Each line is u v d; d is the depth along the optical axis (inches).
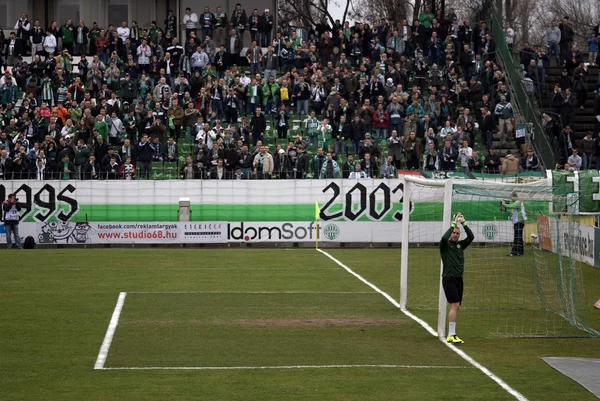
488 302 1727.4
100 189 2906.0
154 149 3048.7
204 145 3024.1
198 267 2220.7
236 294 1760.6
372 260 2418.8
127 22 3951.8
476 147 3267.7
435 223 2901.1
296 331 1370.6
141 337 1312.7
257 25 3612.2
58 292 1766.7
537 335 1370.6
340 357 1177.4
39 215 2886.3
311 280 1979.6
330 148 3011.8
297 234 2908.5
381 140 3216.0
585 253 2367.1
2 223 2864.2
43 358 1162.0
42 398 952.9
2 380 1034.7
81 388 999.0
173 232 2874.0
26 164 2935.5
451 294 1286.9
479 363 1141.1
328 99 3248.0
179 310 1561.3
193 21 3654.0
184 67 3415.4
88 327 1389.0
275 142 3248.0
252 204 2920.8
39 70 3368.6
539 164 3080.7
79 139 3006.9
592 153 3083.2
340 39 3602.4
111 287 1844.2
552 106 3297.2
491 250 2642.7
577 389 999.6
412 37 3624.5
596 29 3663.9
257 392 981.8
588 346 1284.4
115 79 3363.7
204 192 2920.8
